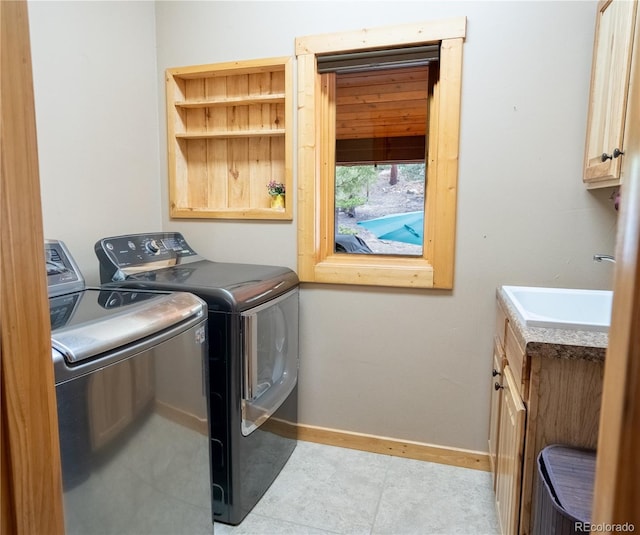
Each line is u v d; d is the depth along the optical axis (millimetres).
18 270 541
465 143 2096
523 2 1976
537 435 1254
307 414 2490
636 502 401
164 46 2510
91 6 2055
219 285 1799
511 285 2109
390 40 2113
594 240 2004
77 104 1997
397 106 2283
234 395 1764
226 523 1842
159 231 2615
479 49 2035
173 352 1375
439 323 2230
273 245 2449
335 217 2455
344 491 2059
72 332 1053
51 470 609
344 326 2371
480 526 1823
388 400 2352
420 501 1985
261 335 1937
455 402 2254
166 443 1354
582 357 1180
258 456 1957
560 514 997
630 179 421
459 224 2145
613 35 1606
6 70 512
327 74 2318
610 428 430
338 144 2408
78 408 1021
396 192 2336
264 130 2404
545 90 1988
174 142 2551
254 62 2340
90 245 2098
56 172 1901
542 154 2020
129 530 1202
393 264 2287
